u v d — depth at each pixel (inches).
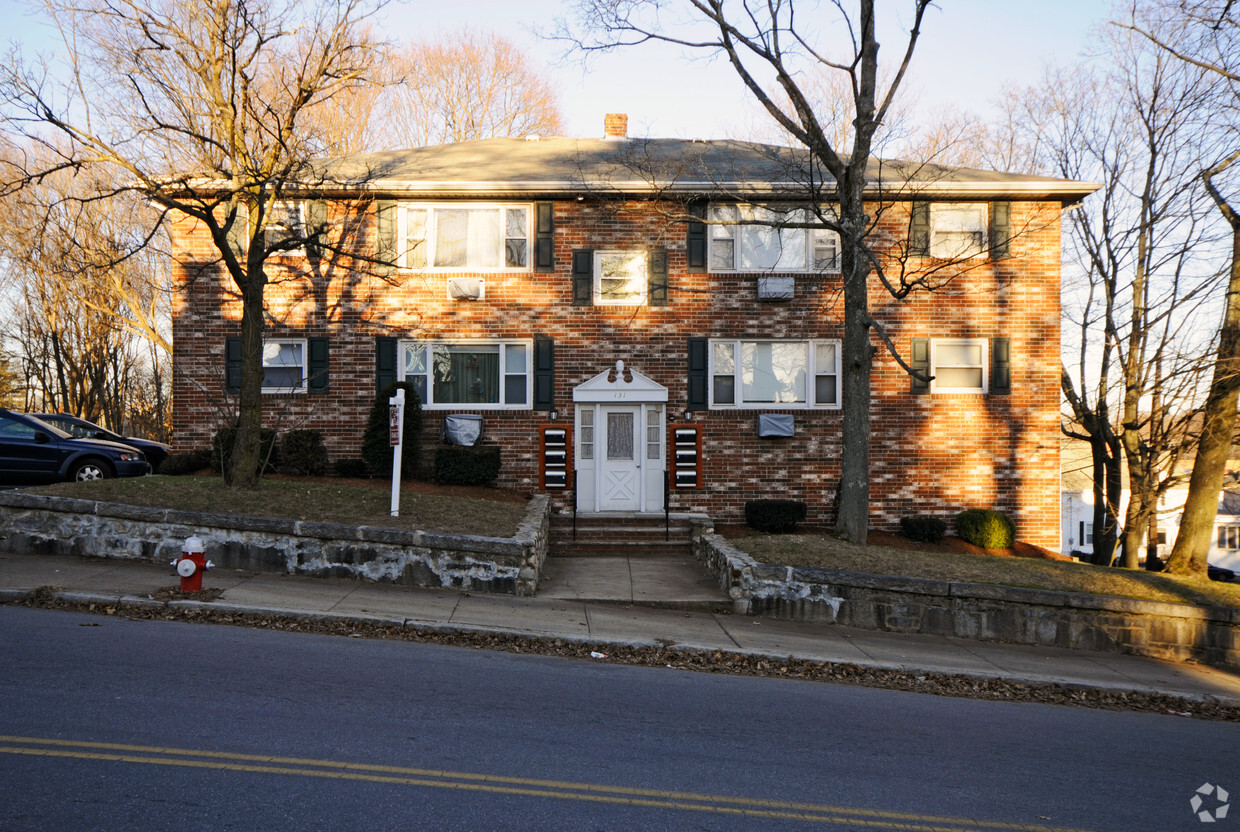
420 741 251.6
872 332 746.2
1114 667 448.8
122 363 1584.6
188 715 258.4
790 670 397.1
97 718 250.2
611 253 749.9
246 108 571.5
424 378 742.5
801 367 754.8
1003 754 285.4
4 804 192.5
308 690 292.8
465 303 744.3
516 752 249.3
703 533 652.1
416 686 309.4
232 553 486.3
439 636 399.9
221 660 321.1
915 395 745.6
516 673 341.1
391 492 596.7
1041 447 747.4
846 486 588.7
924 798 236.8
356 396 736.3
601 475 748.6
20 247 1003.3
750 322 751.1
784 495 745.6
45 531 489.4
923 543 714.8
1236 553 1642.5
